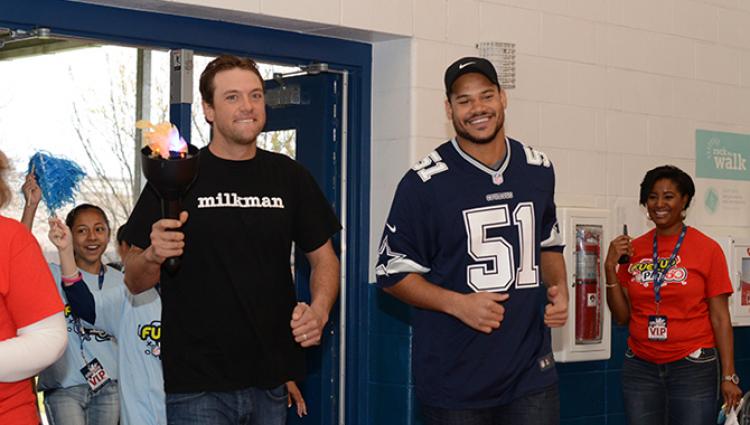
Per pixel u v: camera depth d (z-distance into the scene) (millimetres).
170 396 3561
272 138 5570
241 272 3547
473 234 3820
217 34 5184
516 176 3885
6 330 2947
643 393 5367
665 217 5320
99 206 5113
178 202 3355
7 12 4574
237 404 3549
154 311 4523
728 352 5270
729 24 7082
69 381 4957
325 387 5762
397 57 5676
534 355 3863
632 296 5398
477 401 3832
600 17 6395
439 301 3783
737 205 7078
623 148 6496
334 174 5766
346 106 5754
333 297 3748
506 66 5770
